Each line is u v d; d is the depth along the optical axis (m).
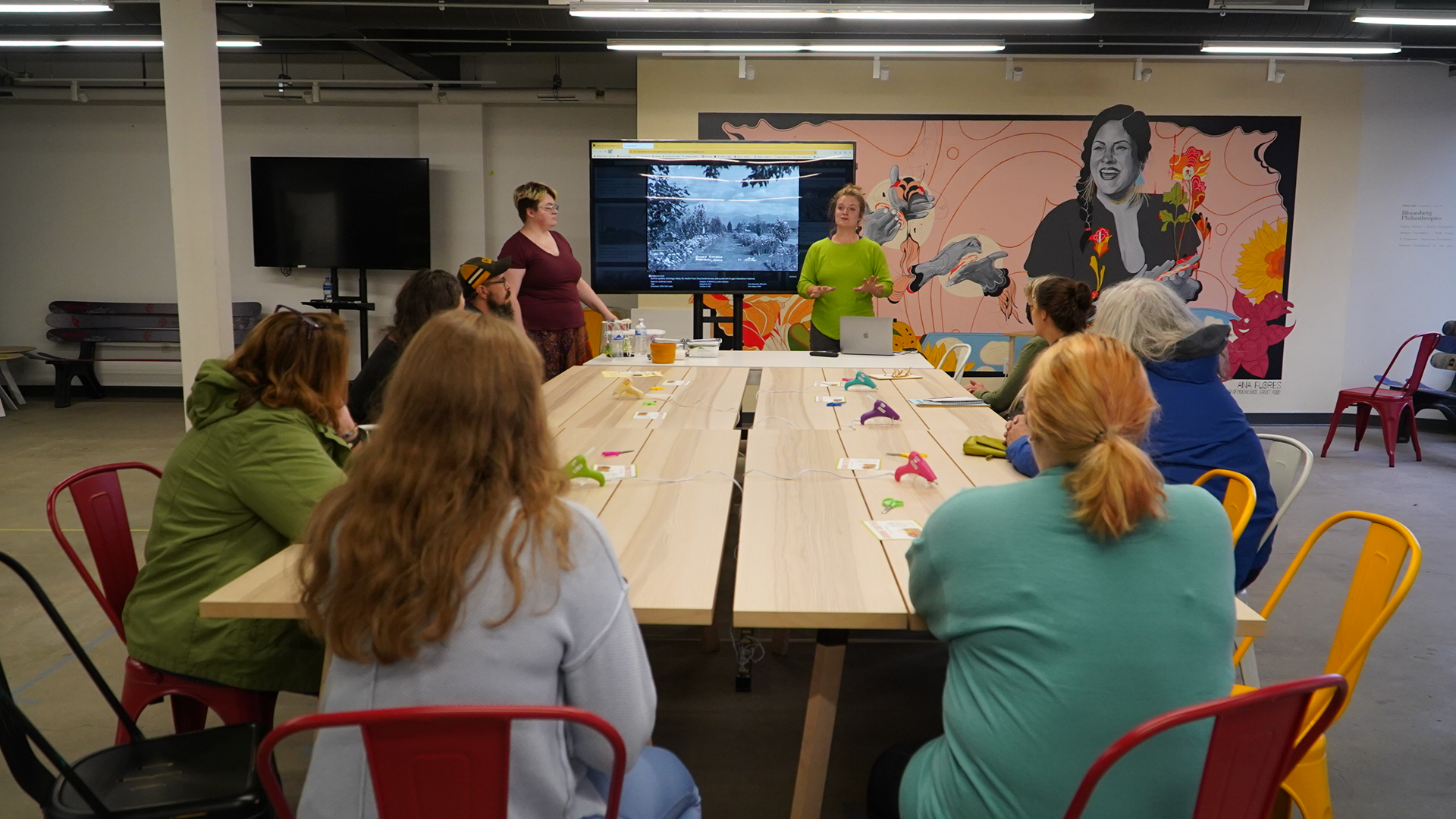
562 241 5.28
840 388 4.06
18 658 3.14
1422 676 3.12
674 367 4.72
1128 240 7.64
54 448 6.53
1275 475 2.81
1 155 8.54
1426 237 7.65
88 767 1.57
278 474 1.82
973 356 7.78
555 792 1.14
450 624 1.08
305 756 2.55
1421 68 7.46
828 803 2.33
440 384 1.12
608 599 1.16
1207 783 1.13
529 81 8.68
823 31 6.39
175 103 4.65
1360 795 2.40
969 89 7.52
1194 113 7.51
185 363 4.80
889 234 7.66
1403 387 6.68
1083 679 1.25
